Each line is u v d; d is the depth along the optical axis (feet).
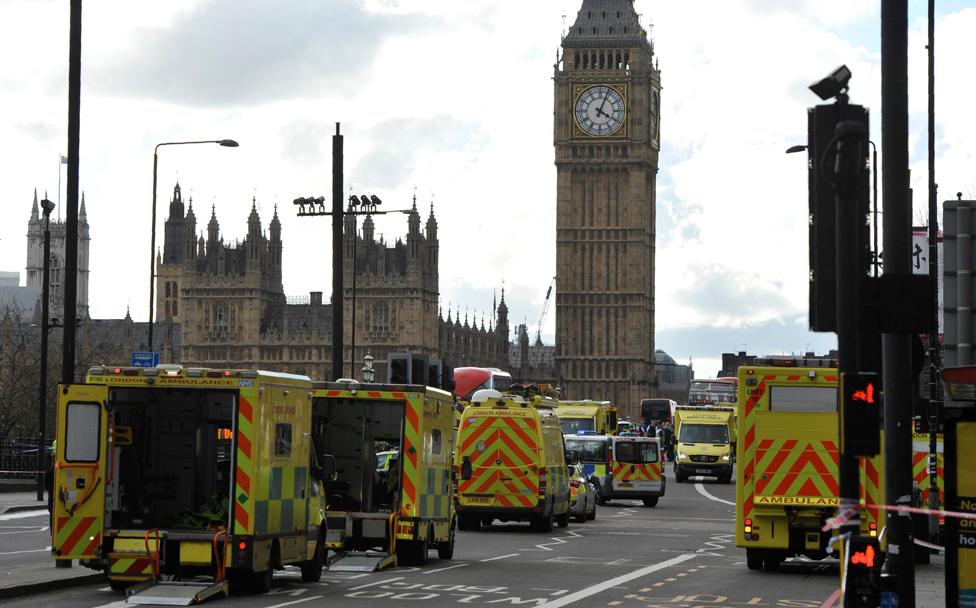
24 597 93.15
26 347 458.91
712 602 97.86
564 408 351.46
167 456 99.66
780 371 119.34
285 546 99.60
